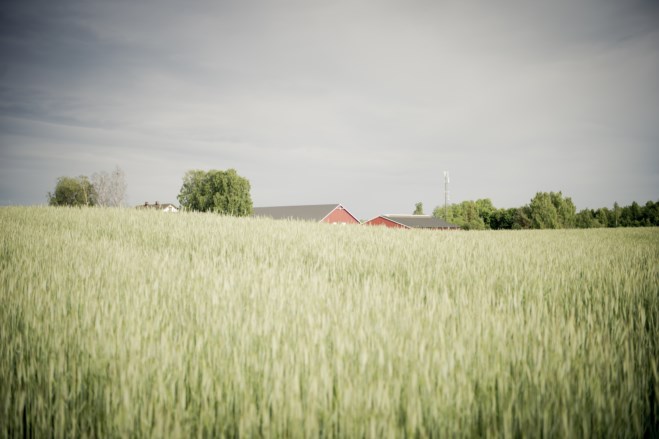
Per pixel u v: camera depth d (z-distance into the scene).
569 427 2.02
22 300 4.02
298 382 2.29
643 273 6.51
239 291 4.46
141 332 3.20
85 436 2.01
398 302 4.29
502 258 8.38
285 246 9.38
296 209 68.25
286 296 4.30
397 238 12.51
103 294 4.34
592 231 30.00
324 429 1.99
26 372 2.69
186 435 1.98
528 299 4.98
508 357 2.70
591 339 3.19
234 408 2.22
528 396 2.30
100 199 61.31
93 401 2.38
